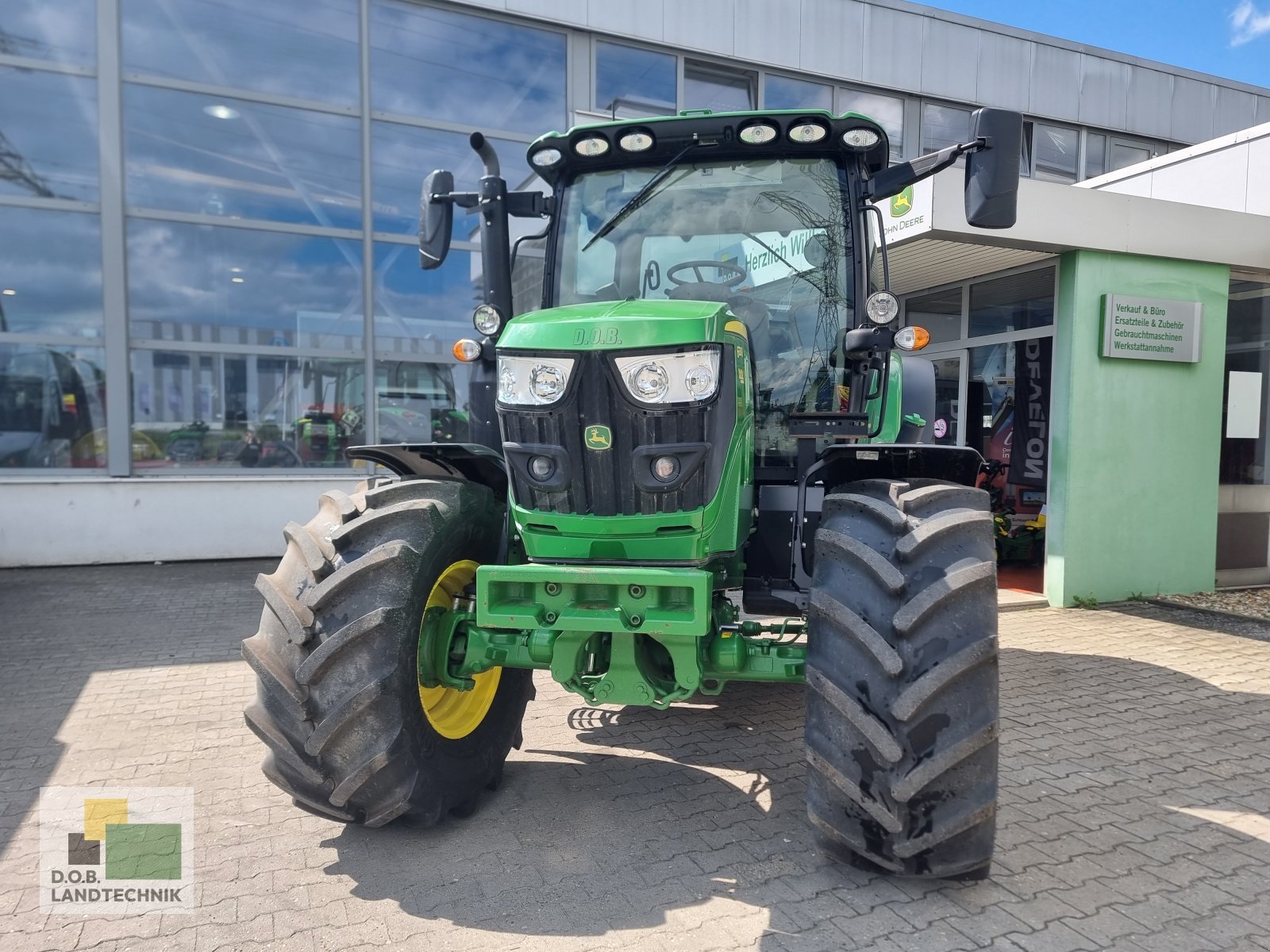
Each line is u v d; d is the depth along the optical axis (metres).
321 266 9.14
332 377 9.22
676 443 2.67
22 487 8.06
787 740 4.07
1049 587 7.26
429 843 3.04
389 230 9.40
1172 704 4.71
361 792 2.76
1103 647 5.89
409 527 2.91
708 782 3.58
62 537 8.19
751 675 2.84
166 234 8.56
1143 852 3.03
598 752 3.92
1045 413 8.17
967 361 8.86
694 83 10.41
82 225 8.31
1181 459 7.43
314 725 2.70
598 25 9.81
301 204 9.07
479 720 3.33
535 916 2.57
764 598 3.20
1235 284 8.02
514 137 9.83
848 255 3.51
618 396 2.65
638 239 3.60
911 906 2.65
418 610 2.86
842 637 2.57
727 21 10.27
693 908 2.62
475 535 3.23
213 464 8.80
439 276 9.58
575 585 2.71
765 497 3.33
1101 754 3.98
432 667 3.01
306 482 8.89
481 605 2.77
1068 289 6.99
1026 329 7.98
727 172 3.55
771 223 3.54
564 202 3.66
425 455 3.30
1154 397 7.29
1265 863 2.96
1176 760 3.90
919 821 2.49
